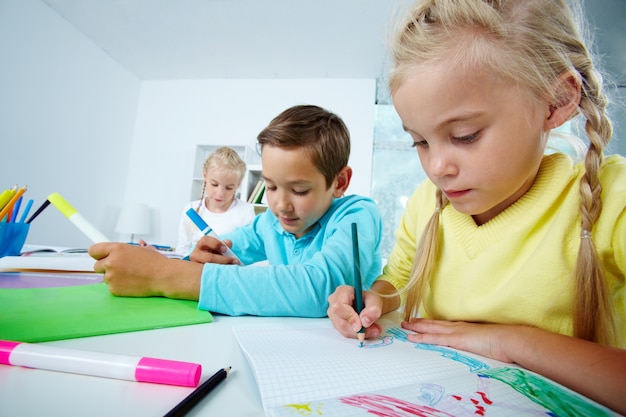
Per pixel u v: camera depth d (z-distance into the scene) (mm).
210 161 2061
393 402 225
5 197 738
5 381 223
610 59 1700
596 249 426
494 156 359
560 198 483
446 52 347
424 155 420
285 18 2381
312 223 726
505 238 508
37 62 2277
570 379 289
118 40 2725
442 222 608
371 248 636
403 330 461
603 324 405
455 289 570
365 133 2969
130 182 3135
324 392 234
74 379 232
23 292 456
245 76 3172
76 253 926
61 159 2484
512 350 342
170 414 191
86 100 2682
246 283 457
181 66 3061
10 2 2084
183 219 2117
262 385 234
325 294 497
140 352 286
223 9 2340
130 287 457
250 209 2115
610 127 454
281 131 626
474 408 226
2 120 2080
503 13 365
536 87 366
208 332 360
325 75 3061
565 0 425
